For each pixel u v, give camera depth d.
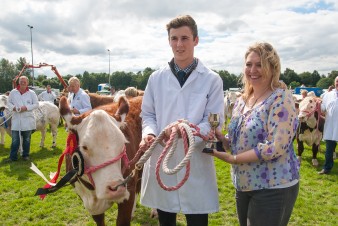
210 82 2.97
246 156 2.47
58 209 5.75
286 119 2.40
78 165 2.75
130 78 91.19
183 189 2.94
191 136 2.38
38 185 7.16
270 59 2.54
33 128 9.53
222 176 7.75
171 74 3.04
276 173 2.49
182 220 5.17
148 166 3.11
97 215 3.46
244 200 2.73
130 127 3.74
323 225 5.10
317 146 8.75
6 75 76.75
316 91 37.62
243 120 2.65
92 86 90.12
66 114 2.93
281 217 2.51
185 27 2.86
